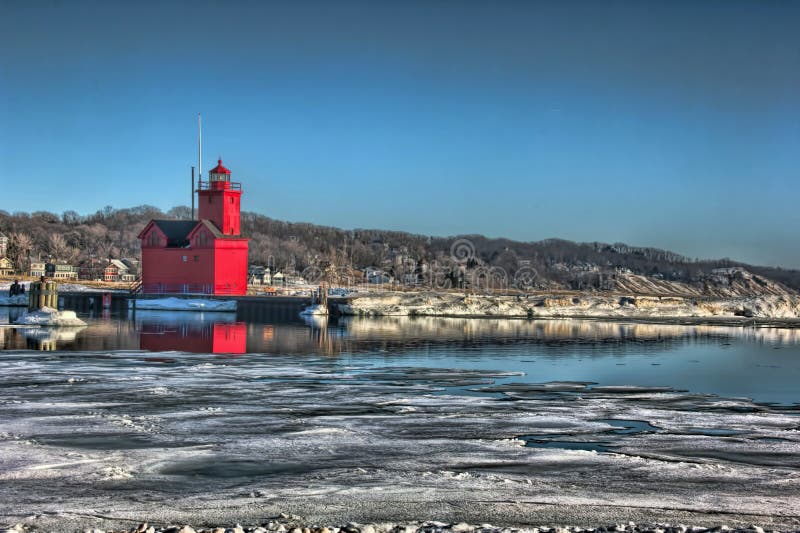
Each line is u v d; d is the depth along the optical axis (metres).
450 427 22.86
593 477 17.61
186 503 15.10
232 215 99.81
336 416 24.23
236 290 98.69
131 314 74.75
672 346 53.12
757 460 19.50
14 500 15.14
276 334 55.47
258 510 14.72
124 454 18.86
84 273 180.62
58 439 20.27
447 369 36.97
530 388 31.22
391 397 28.05
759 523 14.49
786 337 65.44
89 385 29.17
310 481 16.86
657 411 26.17
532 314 94.75
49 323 57.94
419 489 16.33
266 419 23.55
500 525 14.08
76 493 15.67
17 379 30.34
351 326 66.06
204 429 21.94
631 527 13.52
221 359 38.84
